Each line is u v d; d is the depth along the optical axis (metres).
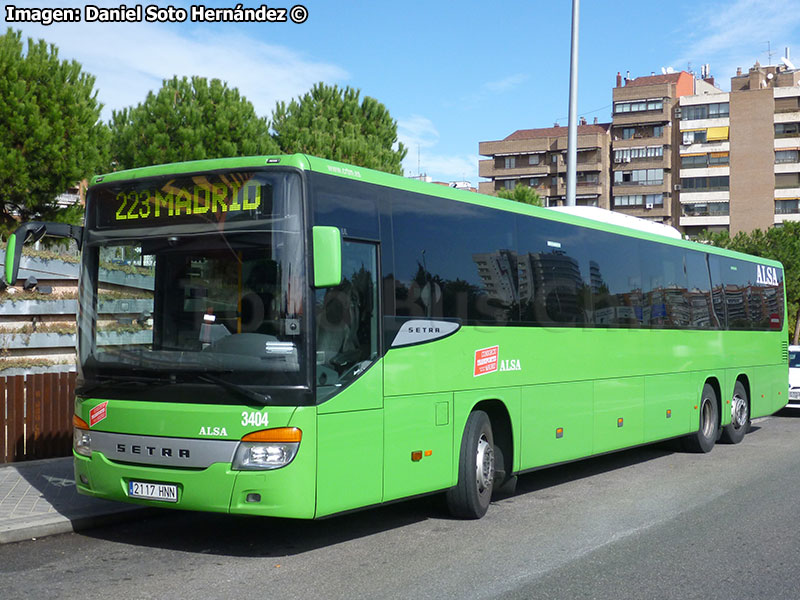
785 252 58.25
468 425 9.06
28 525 7.97
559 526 8.86
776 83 93.81
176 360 7.20
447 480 8.67
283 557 7.45
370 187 7.91
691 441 15.14
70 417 12.06
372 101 28.28
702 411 15.16
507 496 10.71
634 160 94.00
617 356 12.16
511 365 9.75
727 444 16.72
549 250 10.72
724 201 90.44
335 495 7.23
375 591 6.42
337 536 8.33
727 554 7.72
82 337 7.77
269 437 6.88
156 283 7.45
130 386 7.38
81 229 7.96
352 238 7.59
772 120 88.75
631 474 12.66
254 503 6.91
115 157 19.44
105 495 7.50
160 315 7.39
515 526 8.85
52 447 11.87
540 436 10.29
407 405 8.10
